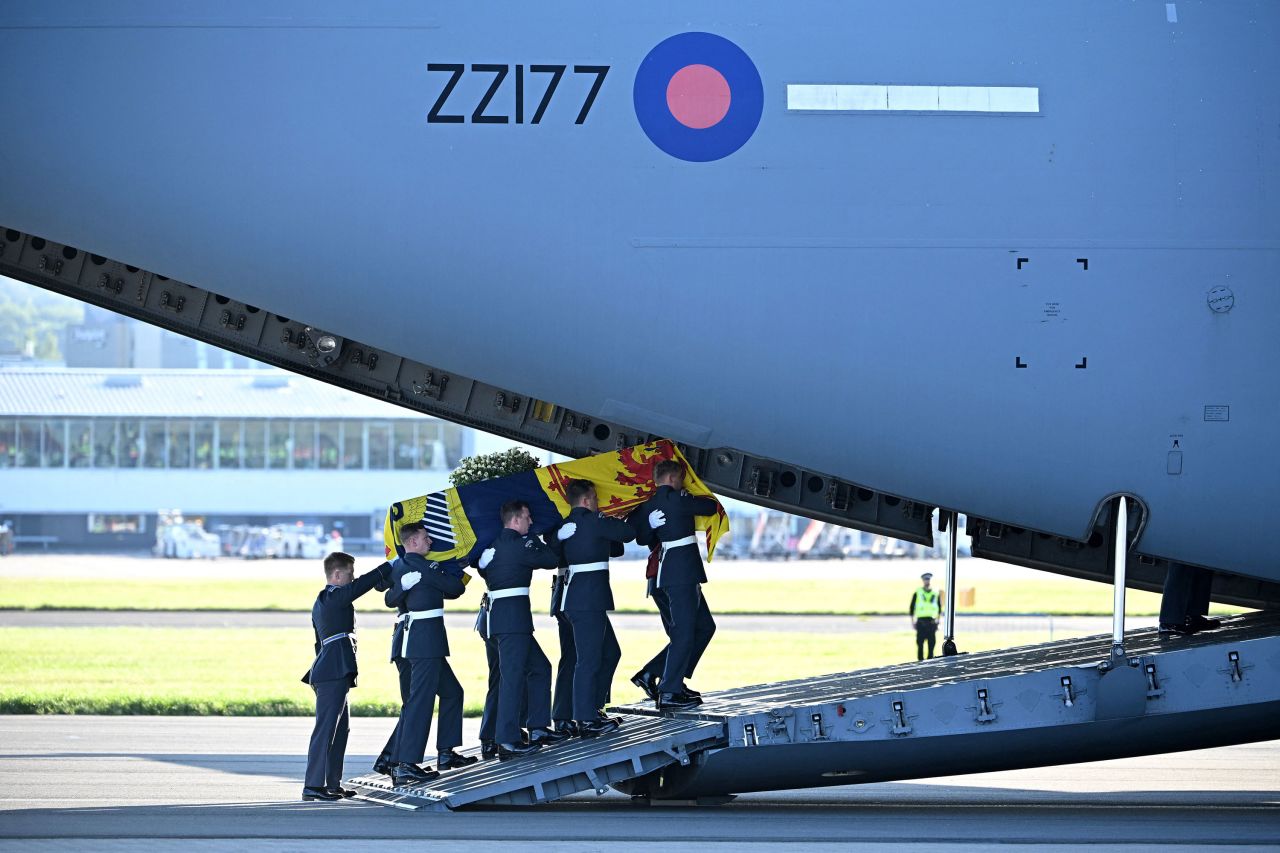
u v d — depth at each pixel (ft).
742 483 121.60
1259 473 102.01
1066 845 92.48
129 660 267.18
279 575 623.36
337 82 99.60
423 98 99.60
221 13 100.12
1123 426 101.60
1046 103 101.09
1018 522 105.60
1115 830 100.22
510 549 110.11
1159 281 101.04
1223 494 102.37
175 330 119.14
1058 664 109.50
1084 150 101.09
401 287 101.81
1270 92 102.42
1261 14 103.40
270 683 231.50
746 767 102.01
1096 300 100.94
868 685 115.14
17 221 102.58
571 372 103.45
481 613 117.50
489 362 104.32
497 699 116.37
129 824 99.19
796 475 122.52
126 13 99.81
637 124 99.96
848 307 100.63
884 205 100.37
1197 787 133.59
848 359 101.14
